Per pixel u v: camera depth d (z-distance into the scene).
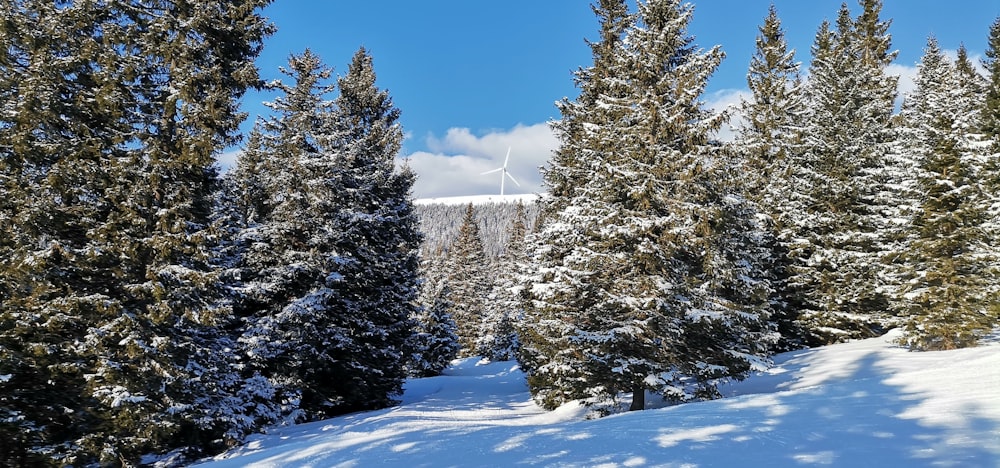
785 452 7.02
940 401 9.94
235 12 15.38
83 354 11.91
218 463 9.69
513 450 8.22
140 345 12.24
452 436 9.96
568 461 7.24
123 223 13.11
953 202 20.27
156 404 12.57
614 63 18.86
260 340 18.66
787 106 30.72
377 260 23.20
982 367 13.72
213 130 14.53
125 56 13.90
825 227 27.02
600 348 15.50
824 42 39.88
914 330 20.14
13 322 11.30
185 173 14.38
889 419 8.69
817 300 26.70
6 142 11.97
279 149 21.42
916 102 36.47
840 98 28.41
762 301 18.06
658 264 15.93
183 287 13.34
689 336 16.20
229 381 16.06
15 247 11.89
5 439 11.08
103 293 13.10
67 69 12.83
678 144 16.66
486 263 79.69
